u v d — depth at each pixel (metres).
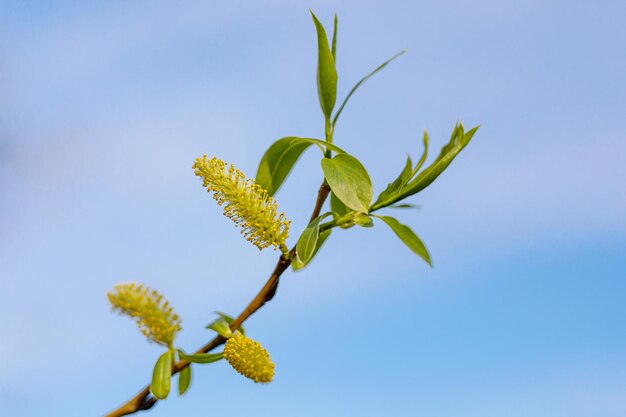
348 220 0.68
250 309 0.67
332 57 0.69
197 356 0.67
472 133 0.68
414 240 0.68
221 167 0.68
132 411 0.66
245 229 0.67
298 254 0.67
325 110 0.69
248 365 0.66
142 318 0.66
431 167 0.68
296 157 0.71
